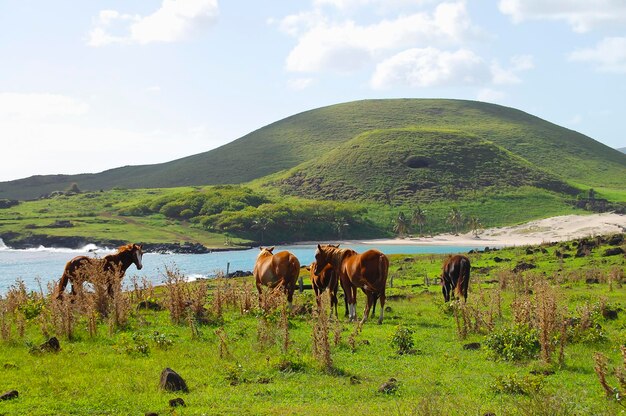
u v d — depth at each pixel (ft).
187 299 60.64
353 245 573.74
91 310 50.37
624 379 31.94
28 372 37.65
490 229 639.35
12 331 50.37
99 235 549.13
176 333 51.62
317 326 43.60
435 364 42.80
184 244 520.83
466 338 52.70
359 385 37.24
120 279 59.41
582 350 47.16
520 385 35.60
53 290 63.16
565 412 28.66
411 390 36.01
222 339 43.68
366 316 62.59
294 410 31.99
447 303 68.69
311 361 41.96
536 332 46.42
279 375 39.09
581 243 160.04
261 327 48.60
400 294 98.99
